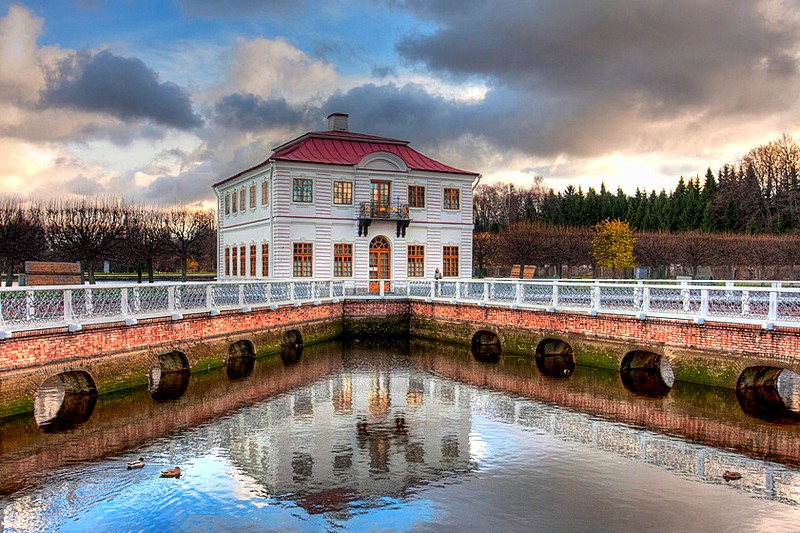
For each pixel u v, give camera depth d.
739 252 54.81
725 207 78.69
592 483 11.61
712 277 55.47
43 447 13.16
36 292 14.78
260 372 21.58
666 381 19.75
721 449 13.34
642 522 10.04
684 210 84.62
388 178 36.53
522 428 14.97
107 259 51.91
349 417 15.88
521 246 63.97
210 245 81.44
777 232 70.62
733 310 17.58
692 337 18.48
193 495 10.92
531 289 24.44
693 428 14.81
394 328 31.89
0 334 13.73
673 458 12.86
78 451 12.95
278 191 34.12
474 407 16.92
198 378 20.06
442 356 25.36
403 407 16.91
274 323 25.23
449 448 13.53
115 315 17.06
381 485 11.49
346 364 23.39
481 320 26.98
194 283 20.44
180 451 13.11
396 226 36.81
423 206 37.53
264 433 14.47
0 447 13.09
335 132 40.69
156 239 57.94
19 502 10.55
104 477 11.62
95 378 16.48
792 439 13.95
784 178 80.38
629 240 62.06
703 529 9.80
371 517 10.20
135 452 12.98
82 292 16.11
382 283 31.95
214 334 21.39
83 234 48.88
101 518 10.03
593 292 21.70
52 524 9.80
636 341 20.17
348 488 11.34
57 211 57.50
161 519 10.02
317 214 35.06
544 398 17.86
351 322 31.27
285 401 17.47
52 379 18.88
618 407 16.75
